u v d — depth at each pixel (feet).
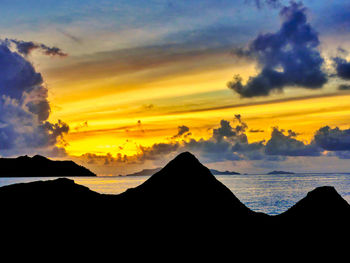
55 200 79.41
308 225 75.51
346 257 66.49
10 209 72.84
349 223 75.51
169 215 76.84
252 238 71.97
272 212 260.62
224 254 65.41
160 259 61.72
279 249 68.33
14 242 61.82
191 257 63.36
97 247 63.31
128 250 63.41
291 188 581.53
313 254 67.10
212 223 75.82
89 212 76.33
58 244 62.80
